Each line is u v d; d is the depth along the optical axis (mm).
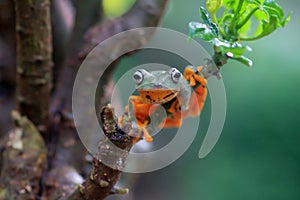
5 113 951
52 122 662
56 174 637
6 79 974
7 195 617
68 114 661
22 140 640
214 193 2164
